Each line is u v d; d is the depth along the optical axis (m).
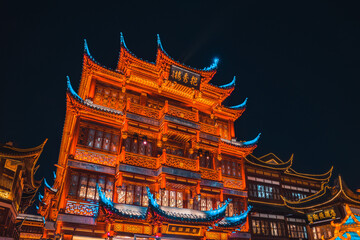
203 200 27.19
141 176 24.08
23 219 36.81
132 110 25.69
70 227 20.77
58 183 32.09
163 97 29.41
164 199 25.34
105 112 24.78
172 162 24.86
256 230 36.00
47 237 27.75
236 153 31.30
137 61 28.11
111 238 21.05
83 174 22.78
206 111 31.70
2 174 27.30
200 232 24.23
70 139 25.00
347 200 36.44
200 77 29.95
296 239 39.66
